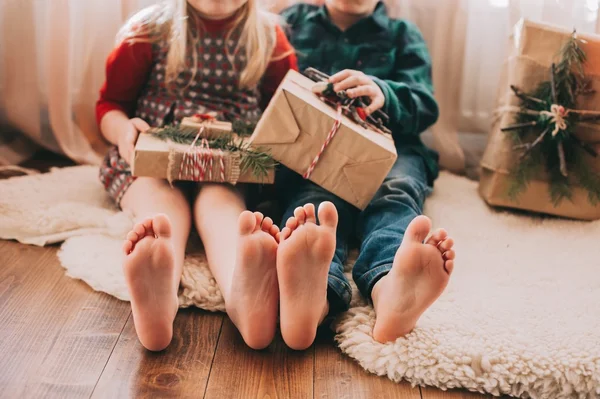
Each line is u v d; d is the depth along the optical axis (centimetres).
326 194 124
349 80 120
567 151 142
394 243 108
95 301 107
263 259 91
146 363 93
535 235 138
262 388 89
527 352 95
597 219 146
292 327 92
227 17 133
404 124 139
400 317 94
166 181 123
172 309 94
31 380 87
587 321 104
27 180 146
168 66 132
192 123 121
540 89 141
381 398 89
